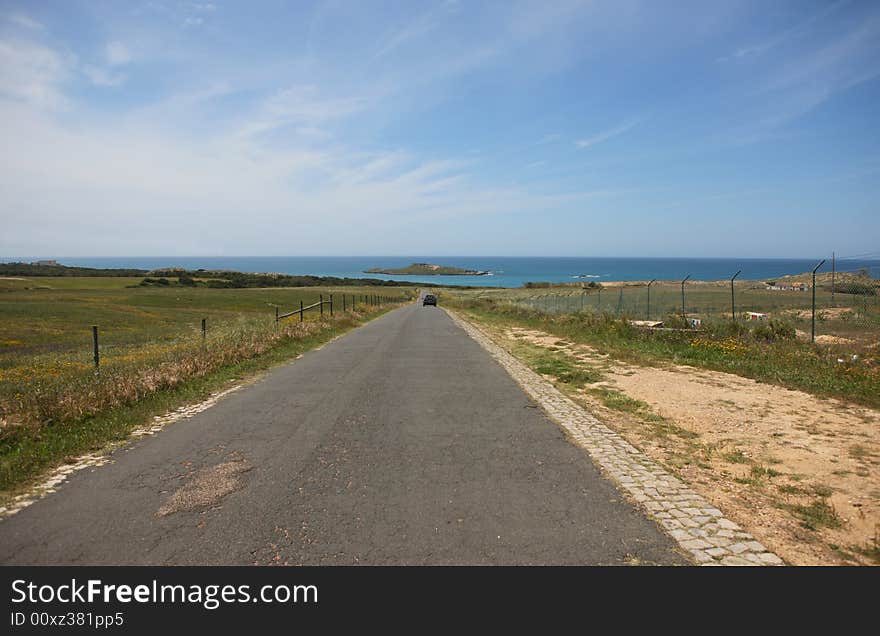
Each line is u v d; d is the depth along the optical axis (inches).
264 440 261.6
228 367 474.9
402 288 4495.6
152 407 324.8
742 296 1491.1
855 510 180.5
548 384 412.8
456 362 534.6
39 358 653.3
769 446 251.0
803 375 400.8
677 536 160.6
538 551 151.6
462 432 276.5
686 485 202.4
